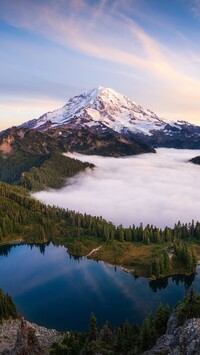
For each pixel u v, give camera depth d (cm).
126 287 19712
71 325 15625
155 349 7750
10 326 14200
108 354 9100
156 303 17875
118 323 15825
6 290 19425
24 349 10188
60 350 10006
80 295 18688
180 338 7550
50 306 17450
